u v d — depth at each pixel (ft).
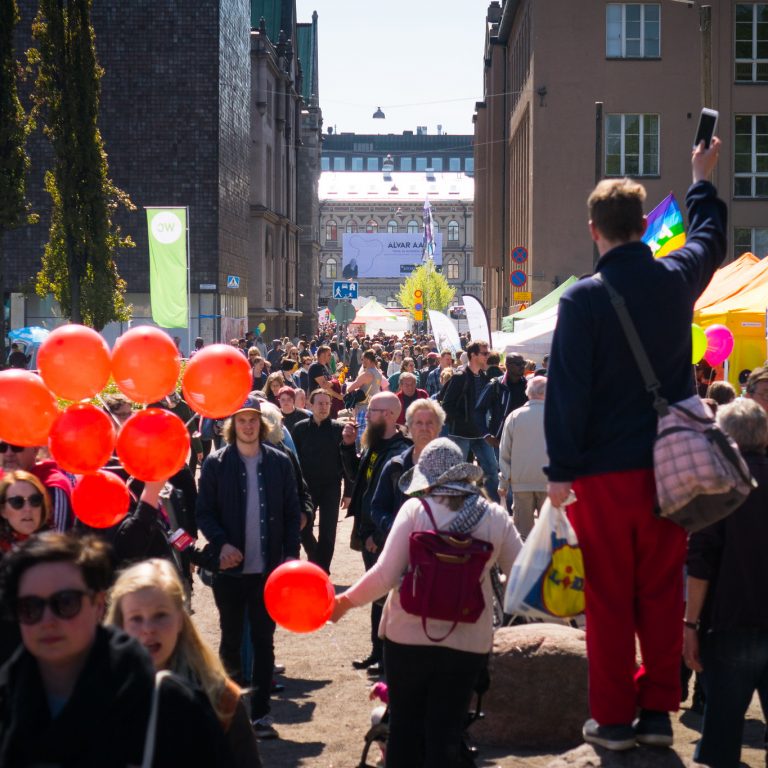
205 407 24.61
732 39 193.57
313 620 20.42
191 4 219.20
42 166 214.48
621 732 18.97
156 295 136.26
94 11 219.61
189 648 17.34
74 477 31.35
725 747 22.74
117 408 37.06
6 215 126.62
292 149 358.02
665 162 199.21
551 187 202.39
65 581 12.94
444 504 22.71
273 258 321.93
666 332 18.63
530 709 31.12
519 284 178.70
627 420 18.44
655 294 18.62
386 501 33.65
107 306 148.66
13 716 12.71
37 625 12.83
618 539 18.47
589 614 18.97
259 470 34.81
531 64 206.59
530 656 31.30
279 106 328.08
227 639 35.06
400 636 22.54
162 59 220.43
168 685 13.39
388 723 25.29
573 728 31.27
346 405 83.41
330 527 51.60
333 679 39.86
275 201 327.26
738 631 22.53
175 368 24.31
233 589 34.71
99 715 12.58
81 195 147.13
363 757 26.55
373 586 22.53
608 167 200.54
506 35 277.23
